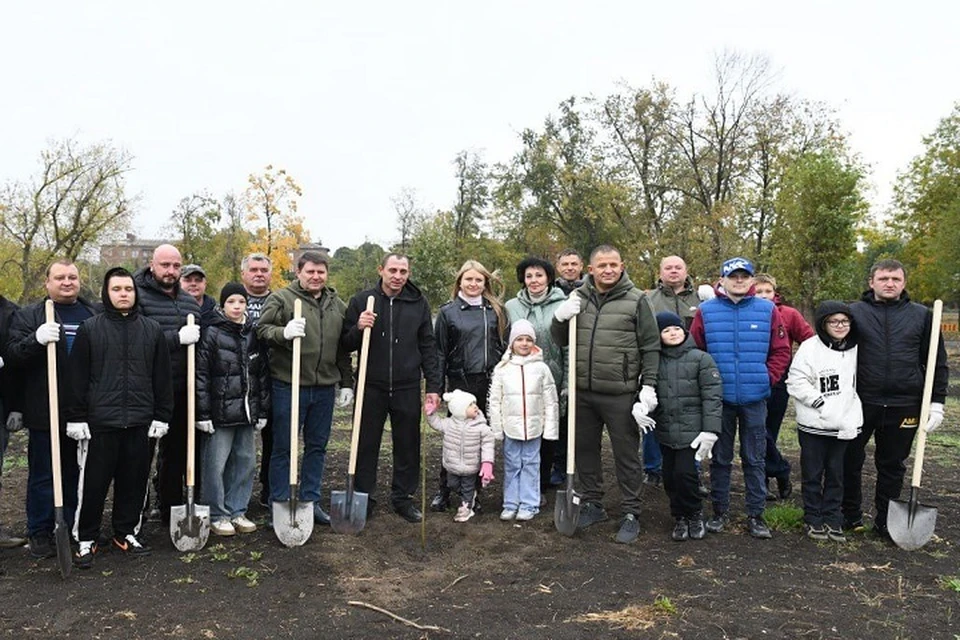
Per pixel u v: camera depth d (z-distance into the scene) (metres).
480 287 6.24
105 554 4.97
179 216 36.19
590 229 36.78
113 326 4.85
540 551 5.12
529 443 5.89
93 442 4.81
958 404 13.45
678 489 5.38
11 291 34.00
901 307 5.31
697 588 4.38
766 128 29.81
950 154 34.28
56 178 31.98
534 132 38.75
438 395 6.03
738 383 5.42
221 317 5.34
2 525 5.69
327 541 5.22
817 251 21.06
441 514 5.99
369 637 3.69
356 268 40.84
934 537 5.45
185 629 3.79
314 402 5.61
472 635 3.72
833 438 5.29
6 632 3.76
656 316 5.46
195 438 5.56
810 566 4.80
